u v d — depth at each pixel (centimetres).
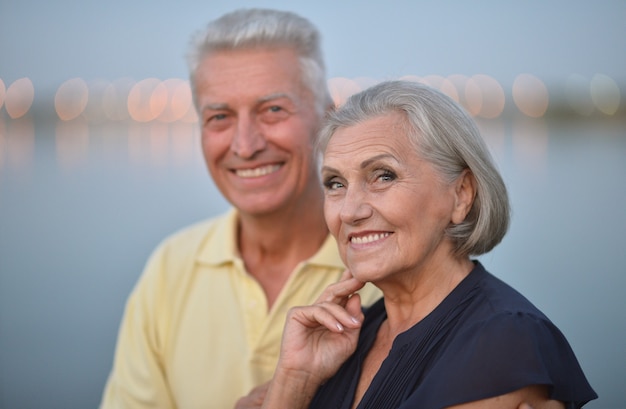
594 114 4406
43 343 557
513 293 181
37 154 2289
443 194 185
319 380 205
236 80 257
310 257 275
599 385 441
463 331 173
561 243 777
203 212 1073
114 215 1069
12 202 1203
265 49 258
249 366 264
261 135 260
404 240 184
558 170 1381
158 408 281
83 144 2961
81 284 720
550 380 161
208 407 270
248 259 282
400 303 198
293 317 207
